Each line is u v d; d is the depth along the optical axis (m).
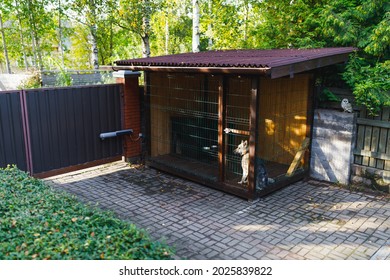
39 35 20.25
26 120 6.48
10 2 19.16
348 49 6.50
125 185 6.69
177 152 7.99
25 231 3.16
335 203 5.79
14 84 15.05
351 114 6.37
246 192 5.86
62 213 3.66
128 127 7.98
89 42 24.14
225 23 14.65
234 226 4.97
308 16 8.02
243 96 6.97
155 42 21.78
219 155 6.21
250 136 5.64
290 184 6.68
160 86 7.59
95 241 3.04
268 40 9.34
